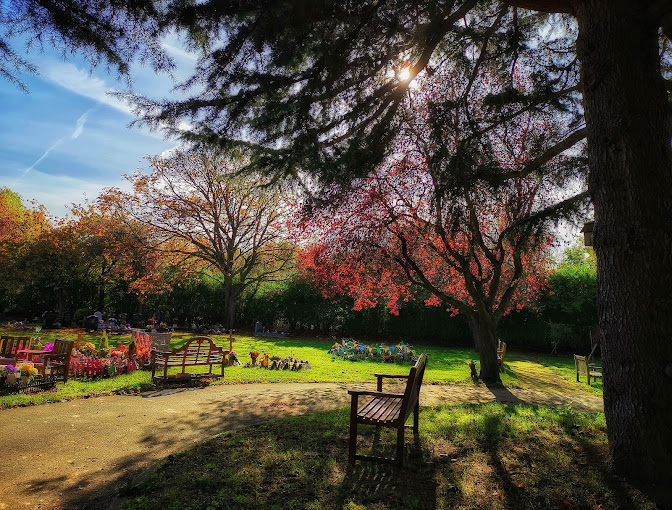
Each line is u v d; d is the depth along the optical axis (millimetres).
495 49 7348
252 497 3613
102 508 3604
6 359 8977
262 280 26922
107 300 28125
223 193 24344
